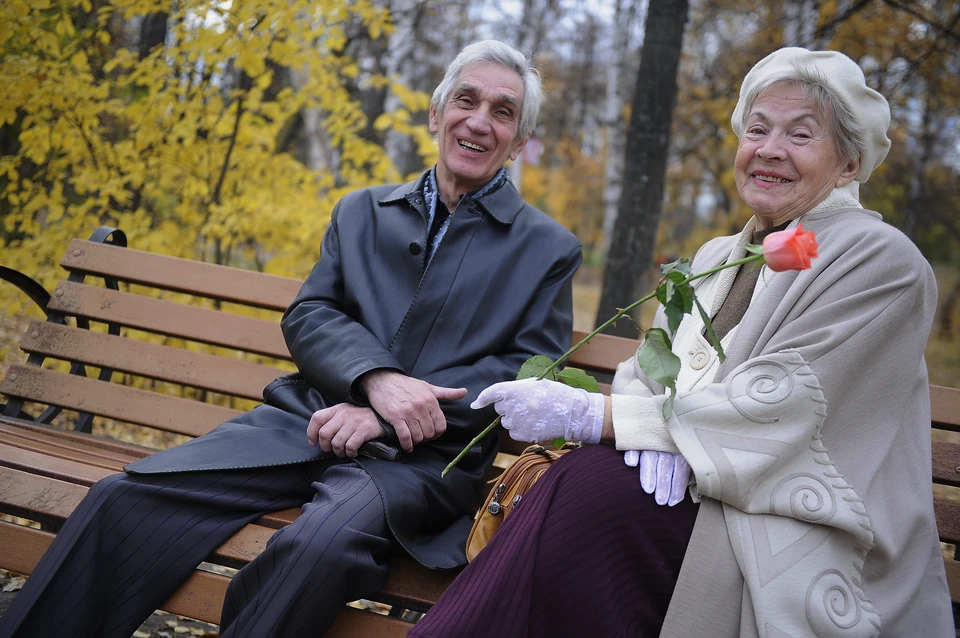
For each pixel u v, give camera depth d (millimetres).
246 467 1963
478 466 2180
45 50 4188
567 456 1786
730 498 1645
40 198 4176
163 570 1838
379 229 2385
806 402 1646
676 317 1617
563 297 2336
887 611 1636
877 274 1705
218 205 4281
